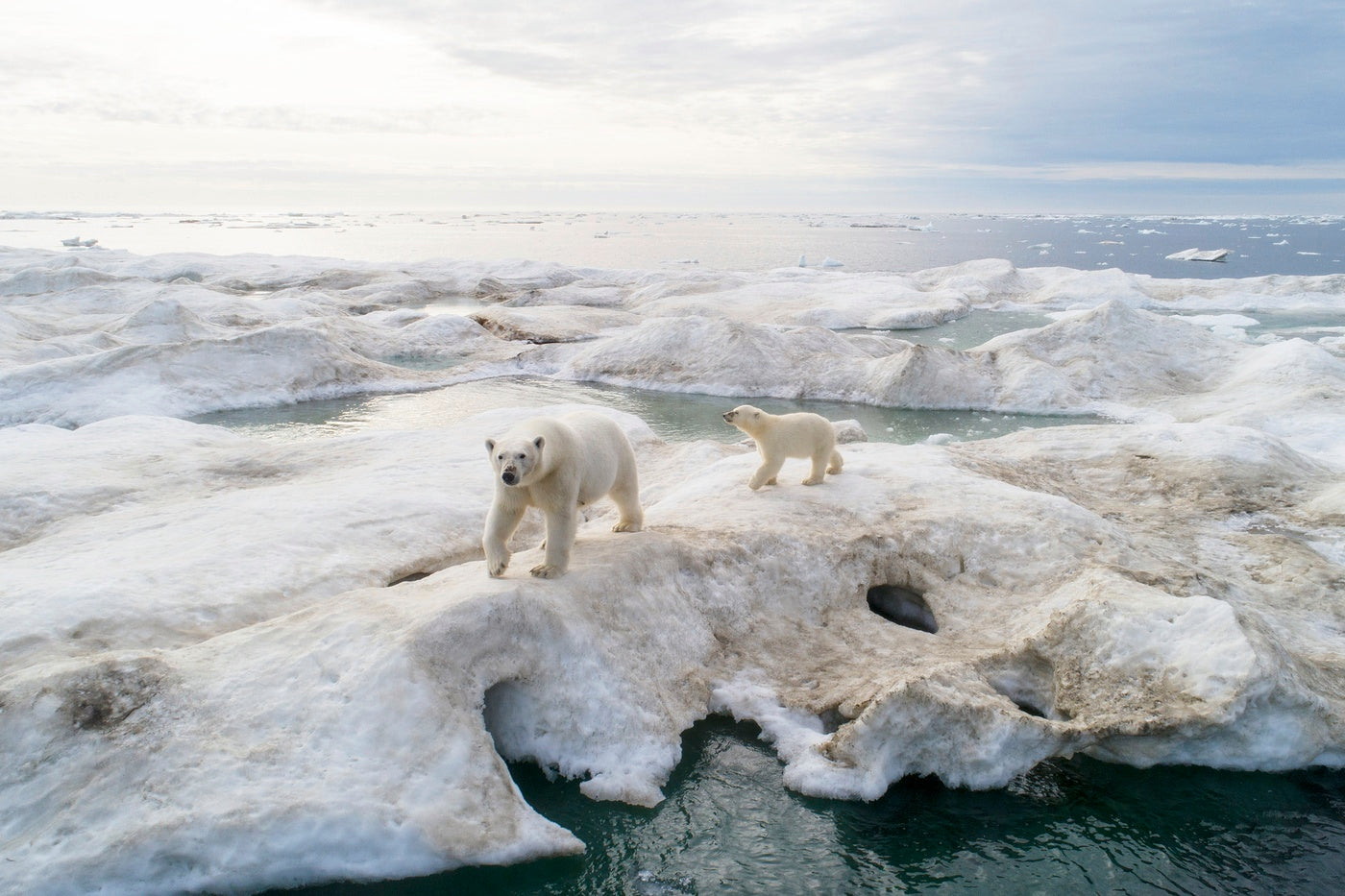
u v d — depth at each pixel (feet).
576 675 19.72
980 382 70.13
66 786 16.16
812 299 126.11
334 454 42.83
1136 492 38.40
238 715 17.29
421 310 121.49
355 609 20.13
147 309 81.97
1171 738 19.36
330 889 15.72
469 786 16.84
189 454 42.11
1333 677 21.77
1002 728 19.16
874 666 22.74
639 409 69.67
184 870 15.26
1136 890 16.29
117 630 22.12
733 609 24.71
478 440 44.60
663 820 18.01
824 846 17.39
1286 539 30.66
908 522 27.63
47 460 38.81
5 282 109.40
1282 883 16.47
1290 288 130.52
